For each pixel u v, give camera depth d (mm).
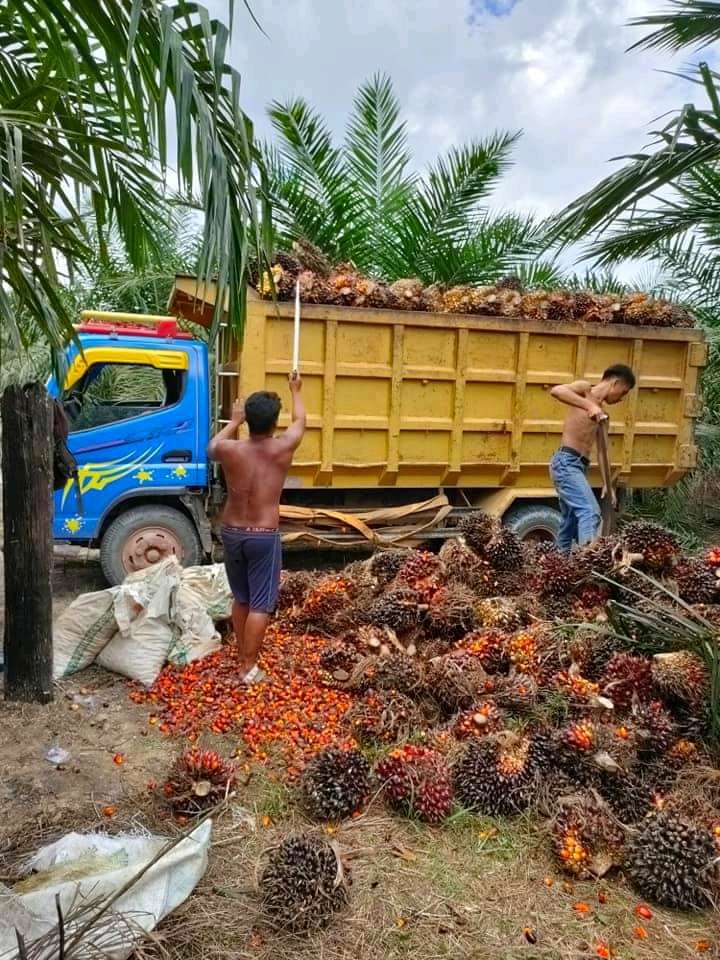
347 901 2650
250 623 4203
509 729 3619
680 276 10094
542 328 7160
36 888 2373
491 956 2459
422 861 2928
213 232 2377
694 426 8180
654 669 3684
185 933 2447
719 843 2959
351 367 6590
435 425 6965
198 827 2744
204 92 2447
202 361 6469
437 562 5062
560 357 7344
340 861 2662
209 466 6598
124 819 3135
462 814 3168
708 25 4273
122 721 4055
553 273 11039
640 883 2791
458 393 6973
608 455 6969
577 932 2596
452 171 10656
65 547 6504
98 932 2193
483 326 6953
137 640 4480
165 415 6379
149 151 2545
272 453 4195
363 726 3725
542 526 7508
